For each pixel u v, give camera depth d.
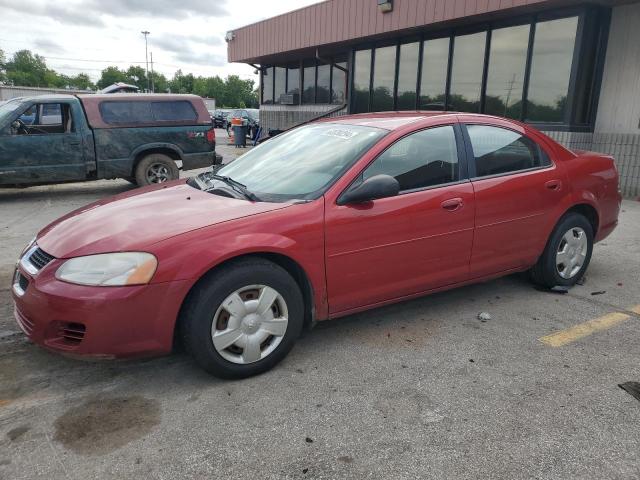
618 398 2.86
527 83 9.98
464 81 11.34
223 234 2.88
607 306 4.18
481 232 3.80
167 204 3.31
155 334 2.77
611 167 4.71
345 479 2.25
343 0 13.27
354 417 2.69
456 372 3.14
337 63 16.05
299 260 3.07
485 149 3.91
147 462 2.36
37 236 3.32
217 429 2.60
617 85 9.27
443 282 3.74
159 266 2.72
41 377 3.08
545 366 3.21
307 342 3.54
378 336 3.63
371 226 3.29
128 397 2.88
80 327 2.71
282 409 2.76
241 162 4.13
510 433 2.55
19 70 110.94
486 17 10.20
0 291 4.46
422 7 11.00
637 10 8.84
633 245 6.06
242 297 2.96
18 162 8.53
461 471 2.30
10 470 2.31
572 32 9.16
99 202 3.71
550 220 4.20
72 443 2.49
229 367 2.96
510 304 4.22
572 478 2.26
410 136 3.58
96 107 9.05
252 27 17.81
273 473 2.29
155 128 9.50
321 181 3.32
